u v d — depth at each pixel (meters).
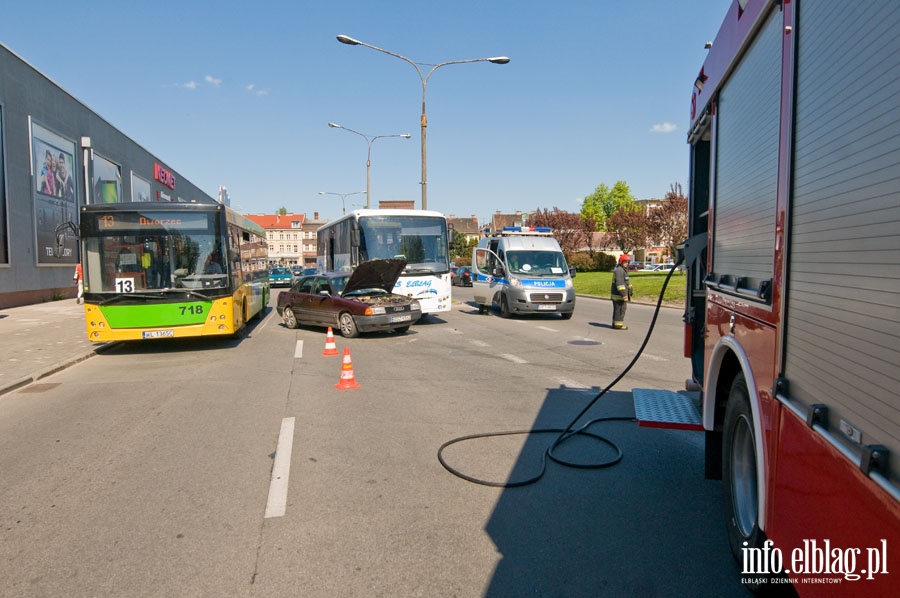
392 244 17.03
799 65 2.54
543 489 4.83
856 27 1.99
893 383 1.70
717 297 4.11
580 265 56.62
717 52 4.21
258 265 19.61
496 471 5.25
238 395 8.37
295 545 3.90
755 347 3.10
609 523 4.20
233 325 12.44
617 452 5.72
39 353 12.12
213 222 12.19
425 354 11.89
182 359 11.71
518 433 6.38
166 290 11.80
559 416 7.09
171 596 3.32
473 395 8.20
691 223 5.53
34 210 25.12
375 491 4.81
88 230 11.71
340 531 4.10
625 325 16.44
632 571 3.55
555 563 3.65
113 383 9.45
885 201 1.77
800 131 2.52
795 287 2.53
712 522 4.21
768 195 2.97
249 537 4.02
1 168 22.69
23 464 5.64
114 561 3.73
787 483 2.54
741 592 3.31
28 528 4.23
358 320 14.14
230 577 3.51
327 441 6.15
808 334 2.37
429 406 7.61
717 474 4.39
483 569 3.58
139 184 40.12
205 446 6.05
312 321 15.75
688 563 3.63
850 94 2.04
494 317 19.52
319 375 9.77
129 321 11.68
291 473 5.23
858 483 1.88
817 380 2.27
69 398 8.47
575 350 12.17
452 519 4.28
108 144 34.09
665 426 4.53
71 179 28.88
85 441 6.33
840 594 2.01
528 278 18.33
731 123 3.85
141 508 4.54
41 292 26.06
